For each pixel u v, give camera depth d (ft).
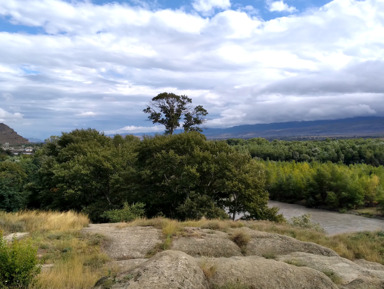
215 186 99.45
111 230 43.73
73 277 23.66
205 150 106.01
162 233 41.37
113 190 101.60
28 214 52.11
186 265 20.40
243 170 98.73
